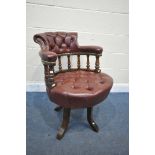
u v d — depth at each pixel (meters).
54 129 1.42
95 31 1.85
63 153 1.20
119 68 2.02
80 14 1.77
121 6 1.79
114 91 2.09
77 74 1.42
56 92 1.14
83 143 1.29
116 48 1.94
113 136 1.38
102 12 1.79
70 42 1.48
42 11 1.72
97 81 1.29
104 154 1.21
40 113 1.61
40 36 1.32
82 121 1.53
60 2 1.71
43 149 1.22
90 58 1.91
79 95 1.11
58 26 1.78
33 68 1.89
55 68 1.86
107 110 1.72
